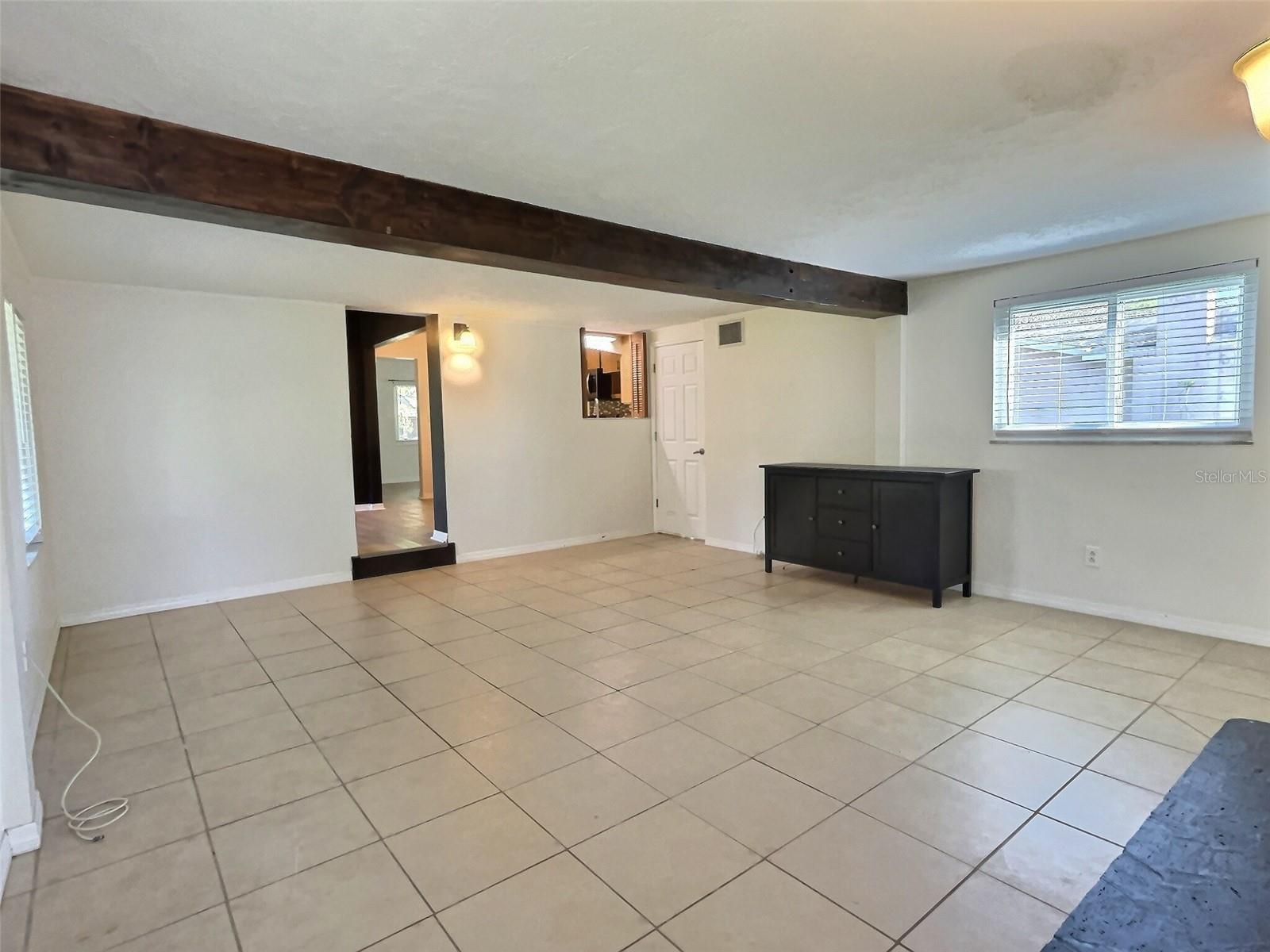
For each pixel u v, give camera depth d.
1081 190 2.73
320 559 5.04
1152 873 1.08
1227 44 1.67
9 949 1.57
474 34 1.56
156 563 4.39
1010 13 1.52
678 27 1.55
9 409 2.41
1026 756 2.33
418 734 2.61
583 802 2.12
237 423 4.68
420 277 4.08
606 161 2.36
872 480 4.34
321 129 2.06
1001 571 4.25
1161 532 3.60
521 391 6.12
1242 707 2.65
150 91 1.81
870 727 2.56
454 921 1.63
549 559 5.84
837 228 3.21
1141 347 3.59
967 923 1.58
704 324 6.18
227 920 1.65
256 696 3.00
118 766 2.40
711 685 3.00
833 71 1.77
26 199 2.57
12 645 1.94
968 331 4.29
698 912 1.64
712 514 6.27
